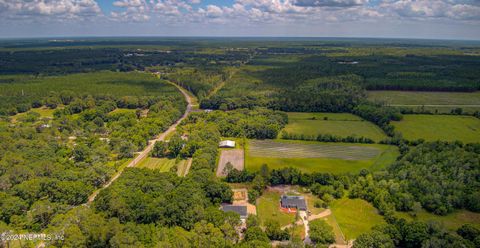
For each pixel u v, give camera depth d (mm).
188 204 127375
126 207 123875
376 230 119250
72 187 141875
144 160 193250
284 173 162375
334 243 120438
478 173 148250
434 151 173250
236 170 165625
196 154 184000
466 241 112688
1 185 141750
